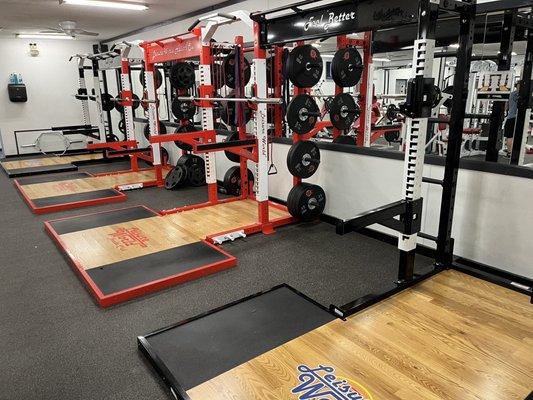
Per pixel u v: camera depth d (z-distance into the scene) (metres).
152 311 2.85
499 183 3.10
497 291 2.89
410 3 2.67
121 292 2.96
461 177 3.33
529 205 2.96
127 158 9.08
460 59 2.94
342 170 4.36
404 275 2.96
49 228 4.43
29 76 9.95
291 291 2.96
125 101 6.86
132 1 6.29
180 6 6.71
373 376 2.06
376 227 4.14
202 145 3.93
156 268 3.36
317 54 3.97
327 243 4.05
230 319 2.60
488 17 3.45
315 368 2.12
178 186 6.43
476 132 4.66
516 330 2.43
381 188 3.99
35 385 2.13
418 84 2.56
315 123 4.27
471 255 3.38
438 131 4.66
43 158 9.22
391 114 6.52
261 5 5.83
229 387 2.00
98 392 2.08
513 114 3.87
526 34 3.31
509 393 1.93
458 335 2.39
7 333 2.61
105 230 4.35
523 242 3.04
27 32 9.05
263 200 4.29
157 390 2.09
